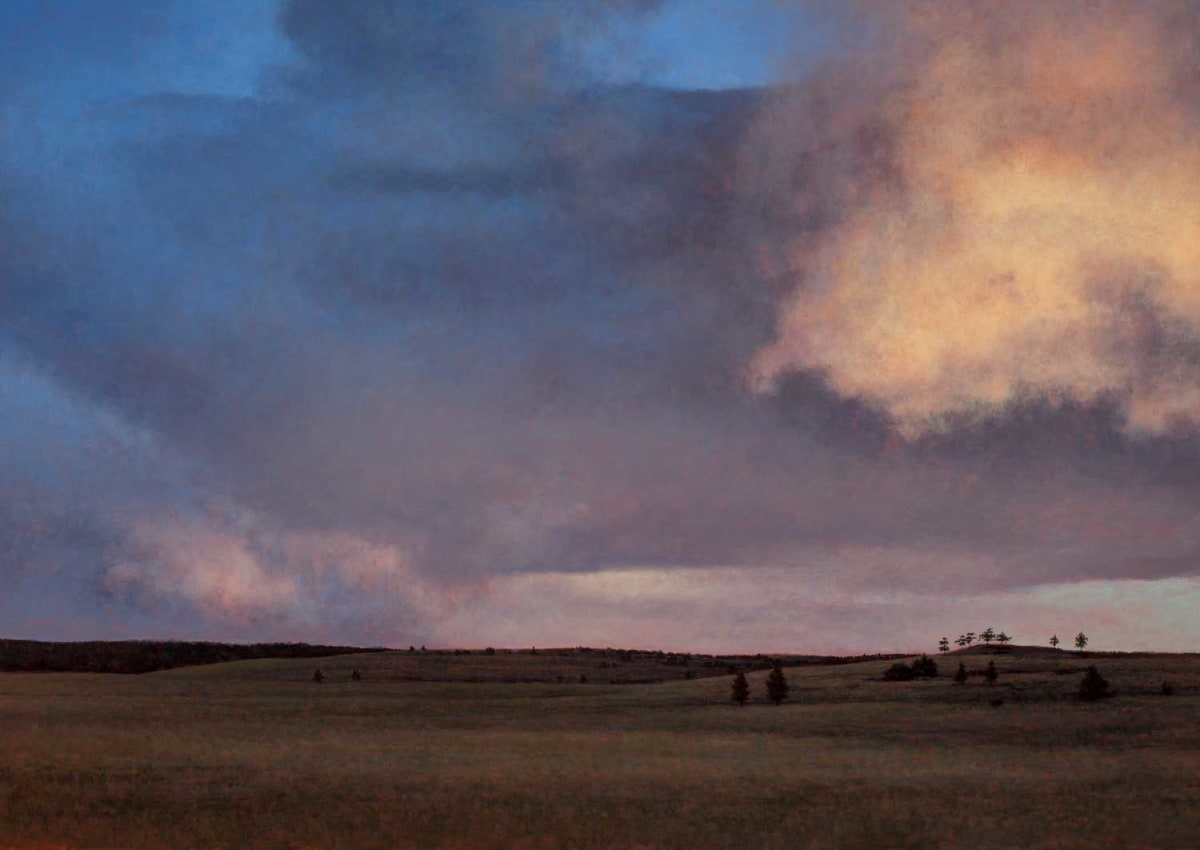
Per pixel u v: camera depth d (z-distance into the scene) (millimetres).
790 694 119562
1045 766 66000
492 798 51000
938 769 63938
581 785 55969
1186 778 59250
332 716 109375
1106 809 47906
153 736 83750
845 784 56500
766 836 41344
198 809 47406
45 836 39938
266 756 69875
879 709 103875
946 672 127062
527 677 175375
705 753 74500
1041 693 108000
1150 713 93500
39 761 64250
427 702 126625
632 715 107938
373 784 55906
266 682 163125
